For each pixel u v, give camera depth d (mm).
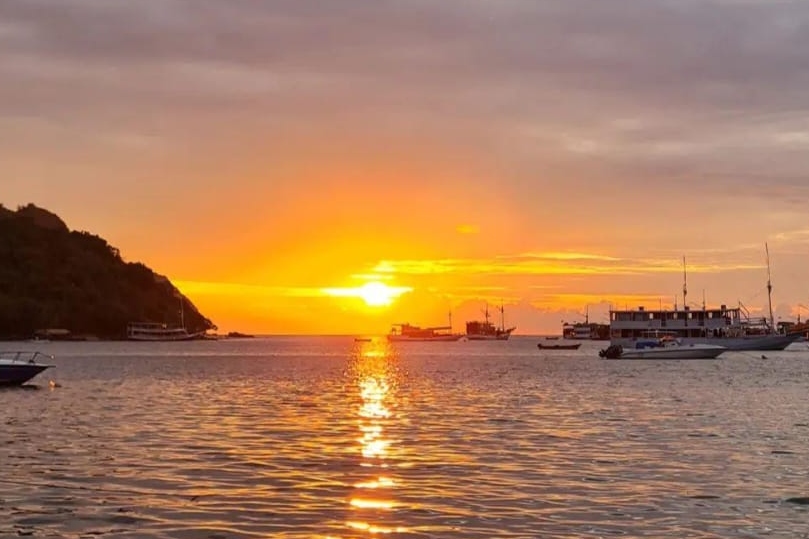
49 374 115188
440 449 39000
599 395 75000
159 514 25828
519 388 85375
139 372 122312
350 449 38938
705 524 24750
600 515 25766
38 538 23281
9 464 34688
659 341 178625
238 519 25234
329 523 24750
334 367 141875
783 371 122375
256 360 179625
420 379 103062
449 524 24656
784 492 29078
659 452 38094
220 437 43406
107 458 36219
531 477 31734
